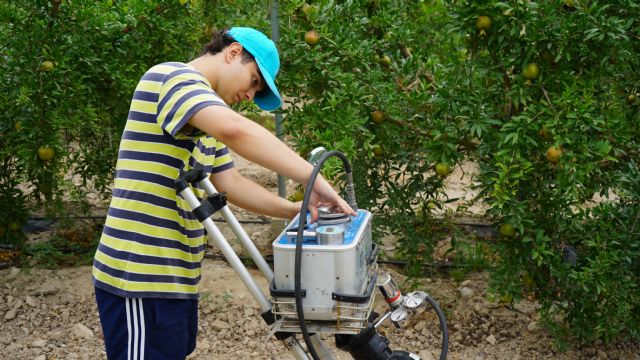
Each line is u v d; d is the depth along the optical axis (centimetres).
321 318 218
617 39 350
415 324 427
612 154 391
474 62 373
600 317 388
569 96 343
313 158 243
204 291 460
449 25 392
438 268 493
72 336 411
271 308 230
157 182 235
